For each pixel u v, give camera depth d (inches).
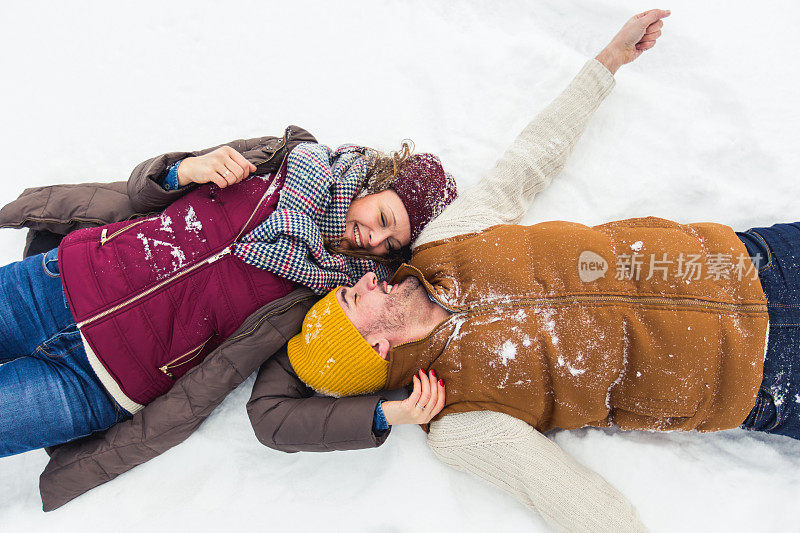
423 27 85.4
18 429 59.5
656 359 55.9
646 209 77.0
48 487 64.1
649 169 77.7
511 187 71.2
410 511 65.0
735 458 67.7
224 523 67.1
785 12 80.7
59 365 62.3
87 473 64.1
